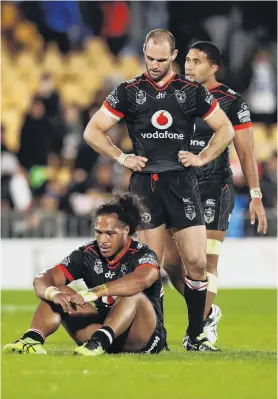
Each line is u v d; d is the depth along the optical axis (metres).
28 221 62.44
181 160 28.27
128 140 70.50
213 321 32.62
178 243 29.06
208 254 32.69
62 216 62.50
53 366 23.17
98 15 83.69
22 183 65.75
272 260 63.94
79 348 25.09
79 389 20.20
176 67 79.25
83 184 65.75
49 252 62.09
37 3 83.56
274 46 82.00
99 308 26.75
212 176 32.50
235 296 56.94
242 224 64.06
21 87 81.88
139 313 25.67
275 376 22.05
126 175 66.38
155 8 82.44
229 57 80.62
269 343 32.91
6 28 83.19
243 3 81.75
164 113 28.33
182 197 28.55
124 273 26.48
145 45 28.30
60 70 83.19
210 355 26.25
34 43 83.75
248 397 19.48
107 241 26.08
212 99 28.64
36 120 70.06
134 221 26.41
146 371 22.55
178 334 36.78
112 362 23.84
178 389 20.30
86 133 28.89
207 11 81.38
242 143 32.25
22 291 60.41
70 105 73.00
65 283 26.69
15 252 62.44
